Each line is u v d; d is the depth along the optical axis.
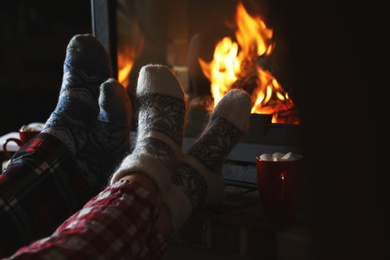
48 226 0.86
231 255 0.86
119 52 1.26
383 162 0.52
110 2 1.23
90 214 0.63
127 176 0.73
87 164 0.97
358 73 0.51
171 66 1.33
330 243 0.57
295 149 0.96
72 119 0.99
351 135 0.53
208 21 1.26
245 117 0.96
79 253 0.56
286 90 1.08
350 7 0.50
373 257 0.55
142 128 0.92
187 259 0.91
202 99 1.27
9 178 0.82
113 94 0.95
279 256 0.80
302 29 0.54
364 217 0.54
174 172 0.86
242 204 0.95
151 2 1.28
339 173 0.54
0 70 2.36
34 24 2.39
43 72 2.41
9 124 2.37
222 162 0.93
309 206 0.58
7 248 0.77
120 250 0.61
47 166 0.88
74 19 2.42
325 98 0.54
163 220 0.78
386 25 0.49
